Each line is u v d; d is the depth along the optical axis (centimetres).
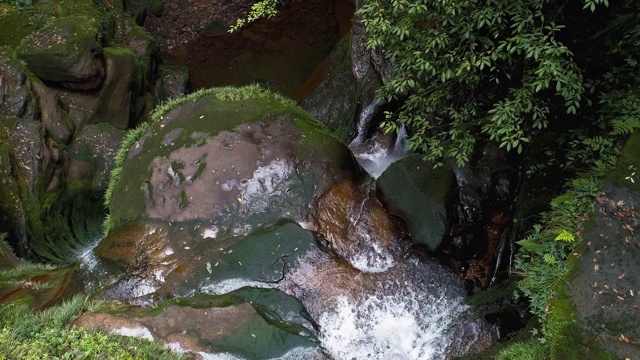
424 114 552
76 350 438
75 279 636
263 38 1481
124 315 528
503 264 592
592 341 376
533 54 429
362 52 1008
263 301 557
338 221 643
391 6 486
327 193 661
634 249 384
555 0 525
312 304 576
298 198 649
